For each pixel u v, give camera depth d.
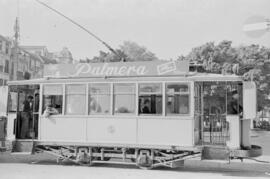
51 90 12.89
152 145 11.62
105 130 12.18
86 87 12.51
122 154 12.10
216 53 33.44
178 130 11.45
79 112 12.53
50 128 12.77
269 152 18.86
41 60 58.59
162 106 11.69
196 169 12.30
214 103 12.05
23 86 13.69
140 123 11.83
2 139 13.20
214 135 11.80
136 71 12.31
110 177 10.31
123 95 12.13
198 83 12.00
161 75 12.05
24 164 13.08
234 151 10.92
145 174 10.93
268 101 37.31
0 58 46.66
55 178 10.10
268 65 36.50
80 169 11.84
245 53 36.16
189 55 34.56
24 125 13.53
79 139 12.44
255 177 10.65
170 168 12.38
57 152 12.82
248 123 11.52
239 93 11.60
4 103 13.30
